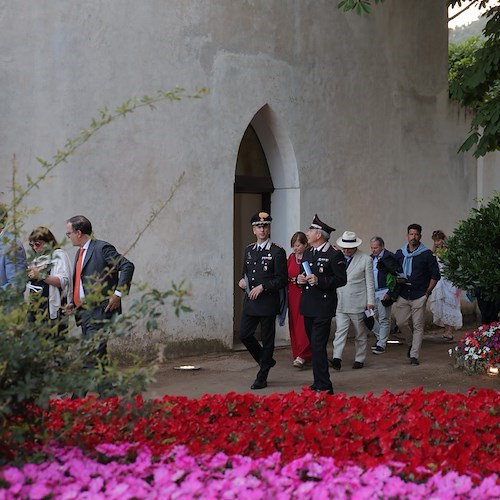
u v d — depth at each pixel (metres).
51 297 7.87
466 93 12.66
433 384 10.30
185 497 3.84
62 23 10.84
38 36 10.64
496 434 5.46
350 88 14.91
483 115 11.85
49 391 4.32
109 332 4.66
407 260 12.04
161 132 11.89
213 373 10.97
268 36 13.40
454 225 17.47
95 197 11.16
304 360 11.50
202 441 5.16
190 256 12.25
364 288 11.37
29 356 4.41
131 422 5.15
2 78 10.34
